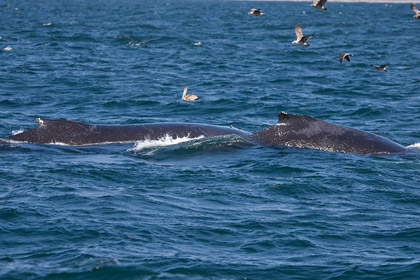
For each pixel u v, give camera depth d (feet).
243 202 201.67
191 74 547.49
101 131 274.98
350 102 416.67
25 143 269.23
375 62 649.61
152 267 148.46
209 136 276.82
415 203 205.98
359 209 197.98
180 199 202.80
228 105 399.65
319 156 254.88
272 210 194.39
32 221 176.96
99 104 397.19
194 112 379.14
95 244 161.38
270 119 360.89
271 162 245.45
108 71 551.18
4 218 178.60
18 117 348.59
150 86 472.03
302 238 172.04
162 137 273.95
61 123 276.41
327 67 609.83
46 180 218.59
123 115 364.79
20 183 214.48
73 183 216.13
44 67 561.84
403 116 370.12
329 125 273.13
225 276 146.51
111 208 189.88
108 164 242.58
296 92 457.27
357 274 150.20
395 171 239.71
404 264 156.04
